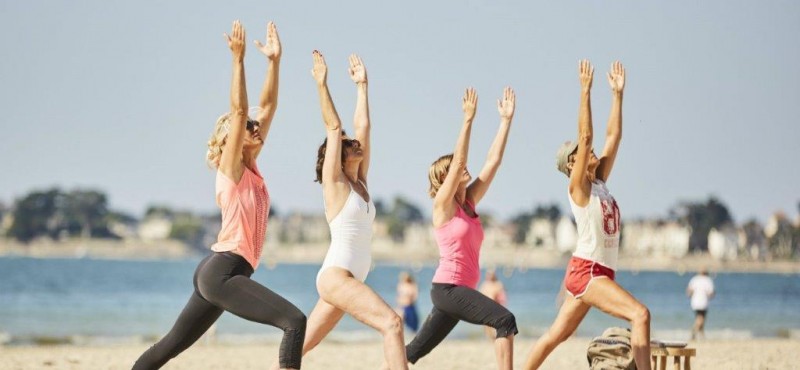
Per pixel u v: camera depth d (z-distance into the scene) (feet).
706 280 115.55
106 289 308.40
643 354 33.30
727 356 69.05
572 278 35.06
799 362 63.87
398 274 529.86
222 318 153.79
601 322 157.89
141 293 284.41
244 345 102.37
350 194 31.89
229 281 29.78
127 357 76.69
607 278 34.55
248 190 30.60
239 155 30.48
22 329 146.10
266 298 29.63
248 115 30.86
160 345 31.12
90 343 110.83
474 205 37.32
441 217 35.37
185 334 30.91
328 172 31.94
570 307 35.76
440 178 36.81
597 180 35.81
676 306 253.65
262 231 30.91
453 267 35.22
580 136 34.60
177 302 237.45
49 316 180.14
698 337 122.83
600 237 34.73
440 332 35.83
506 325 34.30
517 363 65.10
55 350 87.97
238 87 30.17
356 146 32.76
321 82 32.30
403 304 101.76
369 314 30.63
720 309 234.17
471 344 101.35
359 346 97.91
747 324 169.48
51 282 343.46
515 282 494.59
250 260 30.42
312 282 403.13
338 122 32.19
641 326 33.35
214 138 31.71
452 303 34.86
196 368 65.10
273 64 32.65
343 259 31.48
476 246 35.70
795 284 506.48
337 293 31.01
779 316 197.88
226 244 30.17
